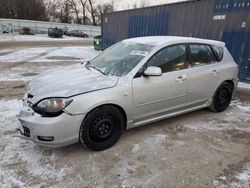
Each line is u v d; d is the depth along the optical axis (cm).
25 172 281
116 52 418
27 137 303
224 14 730
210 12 774
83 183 267
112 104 325
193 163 312
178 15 903
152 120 384
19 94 593
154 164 306
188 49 414
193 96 428
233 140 379
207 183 273
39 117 289
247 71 690
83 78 340
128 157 320
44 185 261
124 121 355
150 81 358
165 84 375
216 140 377
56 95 294
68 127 294
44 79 350
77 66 418
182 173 290
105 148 336
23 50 1667
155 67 348
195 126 426
